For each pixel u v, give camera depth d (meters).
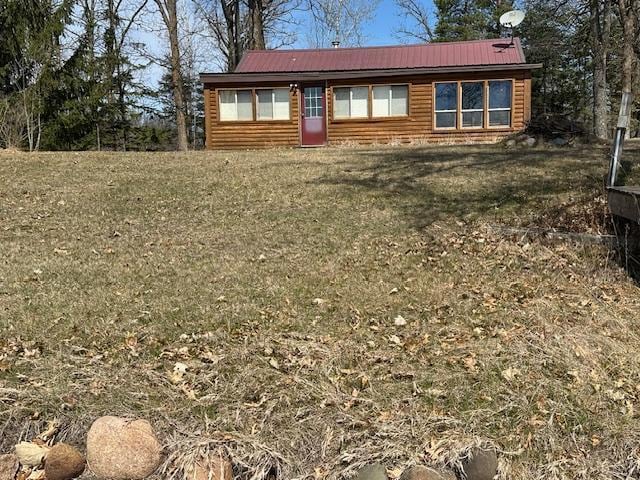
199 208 8.23
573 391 3.43
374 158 11.84
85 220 7.67
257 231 7.05
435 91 18.12
